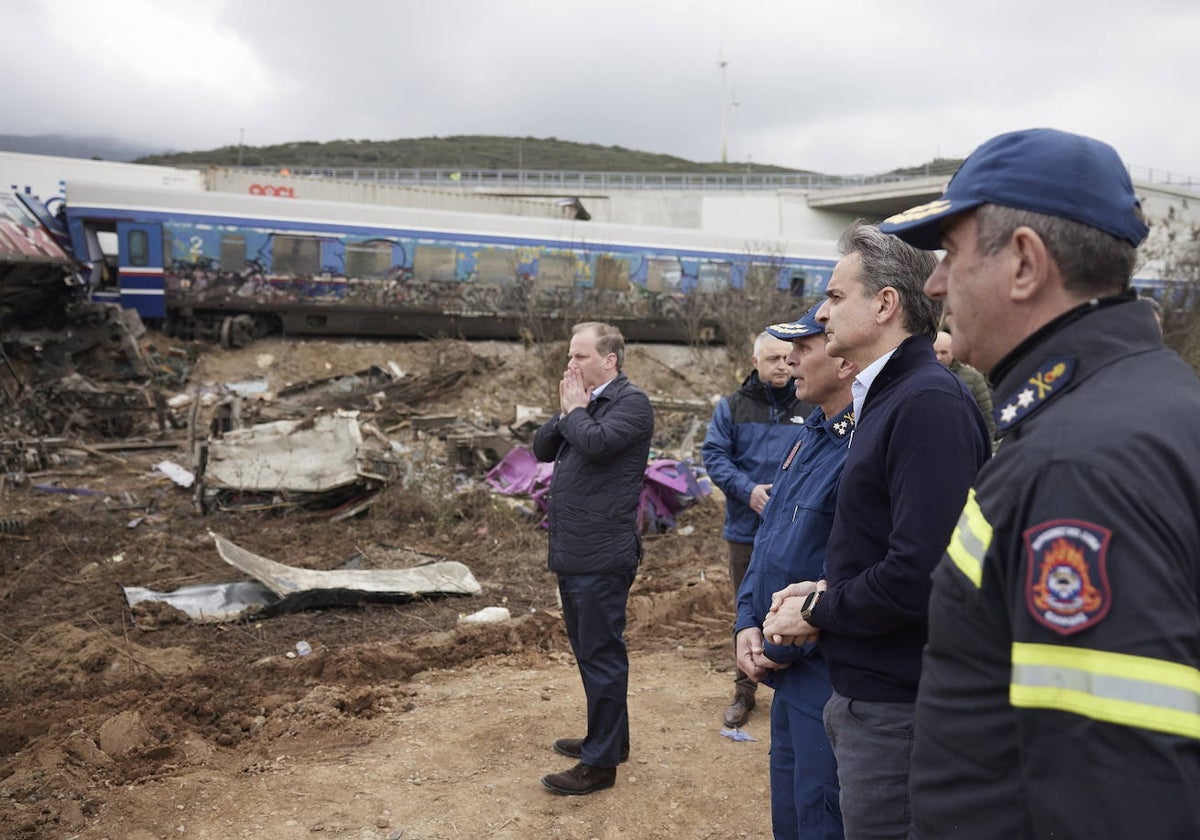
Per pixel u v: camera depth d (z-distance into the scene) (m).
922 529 2.12
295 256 22.77
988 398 4.87
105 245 22.98
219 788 4.04
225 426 12.88
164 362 20.73
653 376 24.33
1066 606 1.21
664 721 4.90
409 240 23.73
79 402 15.86
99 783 4.12
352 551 9.16
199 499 10.67
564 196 48.28
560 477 4.08
